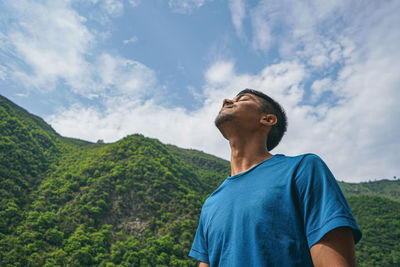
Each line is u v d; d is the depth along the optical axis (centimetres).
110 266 5128
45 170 9644
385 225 10238
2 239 5066
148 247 6216
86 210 7075
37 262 4662
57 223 6312
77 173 9175
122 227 7181
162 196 8769
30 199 7262
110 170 9594
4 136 9431
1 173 7562
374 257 8106
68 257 5066
